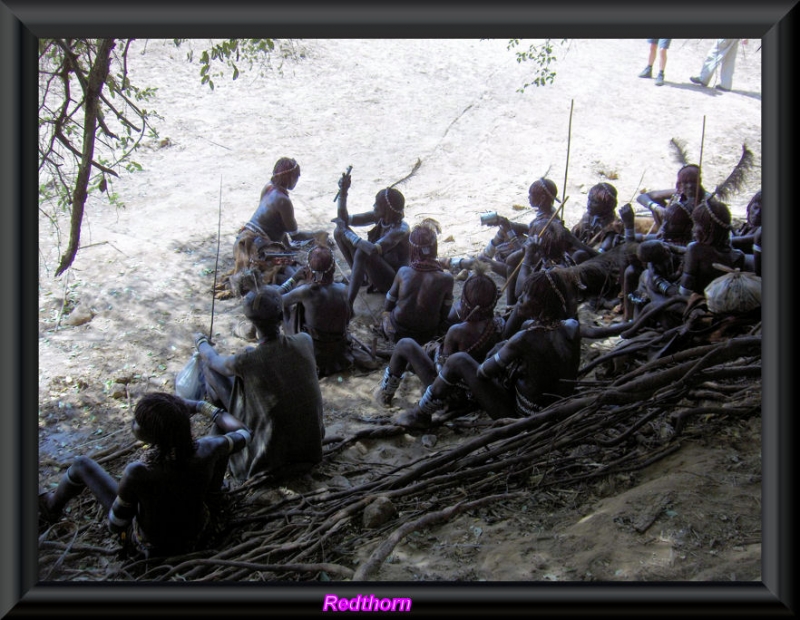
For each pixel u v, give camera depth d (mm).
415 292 6656
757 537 3791
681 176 6859
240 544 4422
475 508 4441
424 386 5980
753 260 6129
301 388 4984
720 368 4891
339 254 8758
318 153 11156
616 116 12219
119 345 7117
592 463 4789
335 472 5273
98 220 9344
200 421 6164
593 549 3832
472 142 11461
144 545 4367
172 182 10289
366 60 13859
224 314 7598
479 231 9070
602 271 6785
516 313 5695
